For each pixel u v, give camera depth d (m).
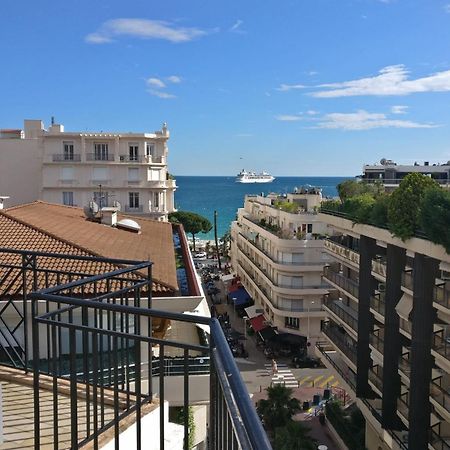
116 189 62.84
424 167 66.31
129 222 26.42
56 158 61.84
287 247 49.91
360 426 33.22
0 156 63.28
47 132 62.25
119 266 15.49
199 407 13.81
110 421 5.52
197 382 11.77
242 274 70.38
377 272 29.34
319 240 49.75
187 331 15.53
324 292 49.41
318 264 49.84
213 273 86.00
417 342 23.38
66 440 5.45
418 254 22.89
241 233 72.12
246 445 2.17
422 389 23.53
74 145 62.41
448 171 64.69
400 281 26.59
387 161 69.38
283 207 57.16
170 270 17.47
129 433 5.52
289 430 30.31
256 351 51.81
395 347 26.86
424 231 21.69
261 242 59.69
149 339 4.20
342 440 32.62
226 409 2.74
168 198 69.19
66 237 18.75
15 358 9.42
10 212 21.30
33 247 17.20
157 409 6.00
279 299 50.84
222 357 2.96
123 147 63.12
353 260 33.19
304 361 47.69
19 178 63.56
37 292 4.52
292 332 50.00
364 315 30.44
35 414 4.66
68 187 61.94
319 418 36.84
